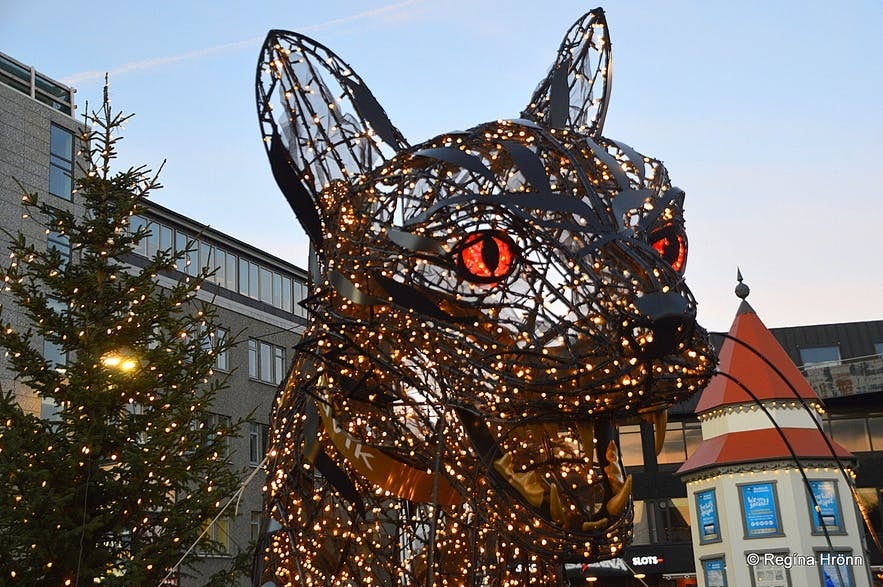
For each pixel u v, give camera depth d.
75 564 12.66
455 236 5.90
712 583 25.83
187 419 13.70
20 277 13.93
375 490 7.27
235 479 13.80
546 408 5.72
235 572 13.78
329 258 6.53
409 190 6.33
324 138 6.96
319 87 7.09
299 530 7.21
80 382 13.04
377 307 6.29
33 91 26.39
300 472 7.17
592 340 5.66
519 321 5.92
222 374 29.41
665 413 5.92
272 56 7.00
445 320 5.97
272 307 32.31
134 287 14.68
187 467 13.63
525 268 5.79
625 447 37.91
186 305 28.31
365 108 7.18
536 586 7.00
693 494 26.59
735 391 25.70
